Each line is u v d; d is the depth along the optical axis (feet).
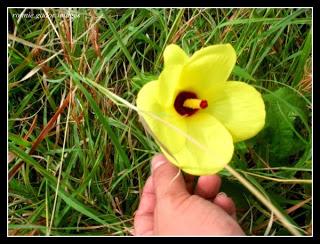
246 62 1.03
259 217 0.93
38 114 1.04
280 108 0.88
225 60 0.68
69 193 0.92
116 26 1.02
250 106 0.71
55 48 1.04
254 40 0.99
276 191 0.95
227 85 0.71
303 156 0.90
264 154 0.91
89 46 1.04
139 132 0.93
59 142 1.01
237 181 0.90
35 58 1.04
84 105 0.95
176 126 0.68
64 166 0.96
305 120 0.88
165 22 1.01
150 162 0.97
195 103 0.68
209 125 0.70
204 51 0.66
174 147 0.68
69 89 0.98
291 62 1.08
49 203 0.89
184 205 0.77
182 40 0.98
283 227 0.88
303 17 1.09
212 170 0.67
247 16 1.04
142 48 1.08
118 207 0.95
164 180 0.79
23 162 0.86
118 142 0.87
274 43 1.06
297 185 0.97
